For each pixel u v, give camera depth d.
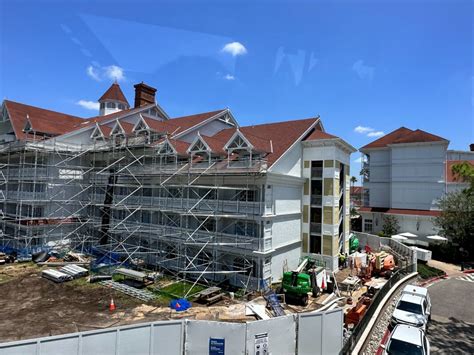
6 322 18.42
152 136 32.69
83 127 40.00
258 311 19.09
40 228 34.44
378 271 29.05
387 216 47.53
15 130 37.19
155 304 21.25
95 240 36.09
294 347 14.80
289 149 28.27
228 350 14.02
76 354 12.86
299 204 30.41
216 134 35.97
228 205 26.31
